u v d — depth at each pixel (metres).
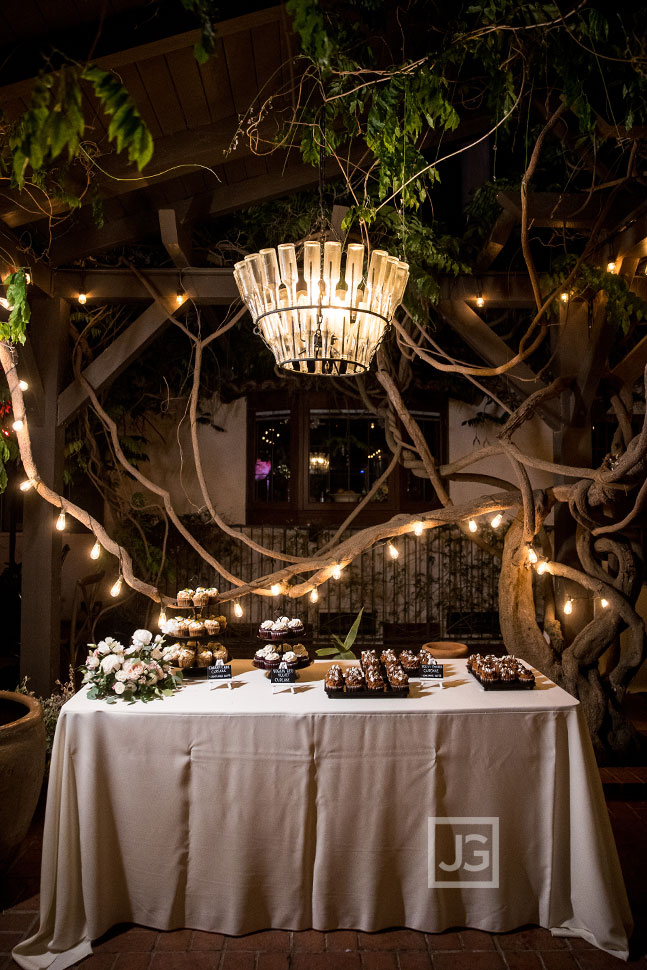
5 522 7.17
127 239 4.47
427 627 7.07
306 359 2.51
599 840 2.82
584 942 2.81
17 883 3.26
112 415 6.36
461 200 6.50
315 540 7.13
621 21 2.92
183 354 6.98
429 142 4.35
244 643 7.00
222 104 3.61
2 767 3.08
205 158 3.74
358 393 6.95
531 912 2.92
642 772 4.39
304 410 7.33
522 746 2.91
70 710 2.92
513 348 6.62
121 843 2.93
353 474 7.37
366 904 2.87
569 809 2.92
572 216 4.43
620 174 4.31
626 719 4.61
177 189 4.25
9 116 3.11
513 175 5.41
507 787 2.90
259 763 2.89
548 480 7.27
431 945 2.80
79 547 6.87
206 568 7.10
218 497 7.32
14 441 4.63
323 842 2.88
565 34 2.71
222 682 3.35
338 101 2.98
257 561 7.12
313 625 7.09
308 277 2.36
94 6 2.83
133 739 2.91
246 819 2.87
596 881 2.78
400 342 4.91
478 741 2.90
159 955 2.74
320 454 7.35
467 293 4.96
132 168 3.66
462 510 4.67
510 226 4.52
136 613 6.77
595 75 3.17
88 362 5.71
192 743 2.90
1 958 2.75
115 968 2.67
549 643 4.96
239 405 7.36
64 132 1.75
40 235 4.41
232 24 2.94
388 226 4.31
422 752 2.89
